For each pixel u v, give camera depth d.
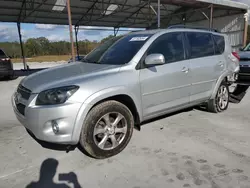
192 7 16.11
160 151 2.76
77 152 2.81
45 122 2.29
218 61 4.01
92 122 2.47
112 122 2.69
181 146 2.88
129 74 2.74
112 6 14.81
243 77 5.84
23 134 3.41
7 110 4.81
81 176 2.29
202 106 4.60
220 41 4.26
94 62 3.30
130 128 2.84
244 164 2.42
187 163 2.47
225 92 4.36
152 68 2.96
